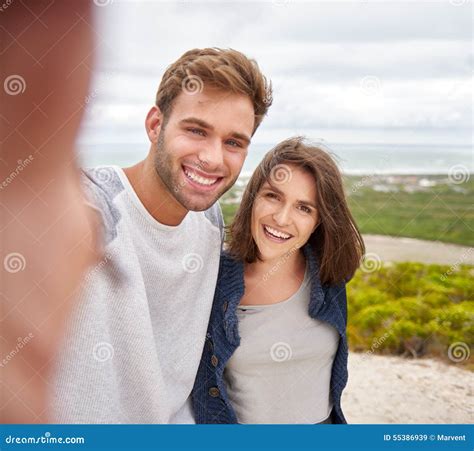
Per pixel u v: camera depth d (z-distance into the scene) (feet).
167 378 6.16
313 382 6.39
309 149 6.24
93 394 5.35
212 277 6.40
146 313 5.68
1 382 3.33
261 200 6.22
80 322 5.17
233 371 6.39
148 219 5.89
